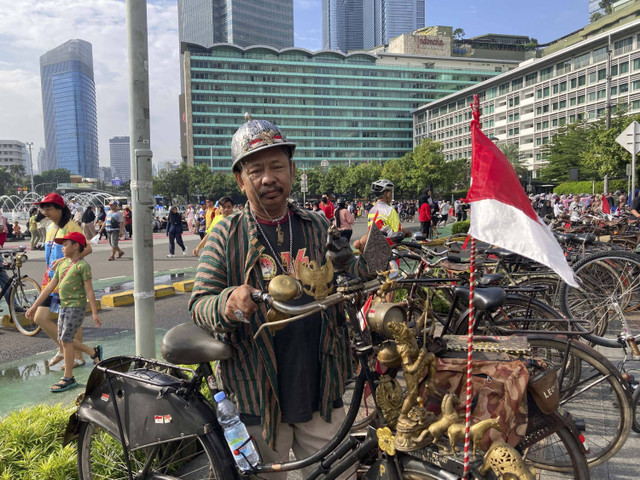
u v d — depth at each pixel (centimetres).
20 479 278
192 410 208
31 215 2031
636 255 462
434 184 7338
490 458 152
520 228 156
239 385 192
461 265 388
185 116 11669
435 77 12744
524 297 380
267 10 18475
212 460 201
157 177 9800
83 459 256
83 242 484
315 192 9169
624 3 8575
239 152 192
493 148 161
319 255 205
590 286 480
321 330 199
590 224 952
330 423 204
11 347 633
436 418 166
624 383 274
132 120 429
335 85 12325
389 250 190
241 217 200
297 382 195
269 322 164
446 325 344
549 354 291
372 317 168
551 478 261
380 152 12638
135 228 431
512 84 8356
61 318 481
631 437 328
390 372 185
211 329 181
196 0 18675
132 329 698
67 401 448
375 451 182
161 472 245
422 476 163
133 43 423
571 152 5597
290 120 12144
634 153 1124
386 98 12569
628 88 6078
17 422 337
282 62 12012
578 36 8975
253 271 193
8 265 711
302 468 201
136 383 225
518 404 185
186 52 11569
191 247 2005
